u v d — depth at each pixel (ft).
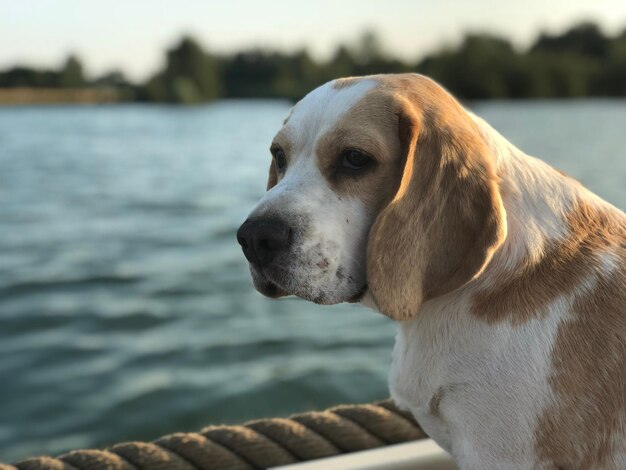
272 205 1.44
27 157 18.53
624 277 1.32
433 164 1.37
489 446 1.29
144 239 8.96
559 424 1.24
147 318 5.99
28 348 5.39
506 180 1.41
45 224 9.87
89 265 7.68
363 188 1.43
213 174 15.16
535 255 1.34
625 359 1.25
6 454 3.91
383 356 5.07
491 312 1.32
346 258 1.43
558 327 1.28
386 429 1.69
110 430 4.17
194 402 4.48
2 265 7.69
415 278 1.34
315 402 4.45
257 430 1.66
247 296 6.55
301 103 1.56
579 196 1.43
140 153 19.54
